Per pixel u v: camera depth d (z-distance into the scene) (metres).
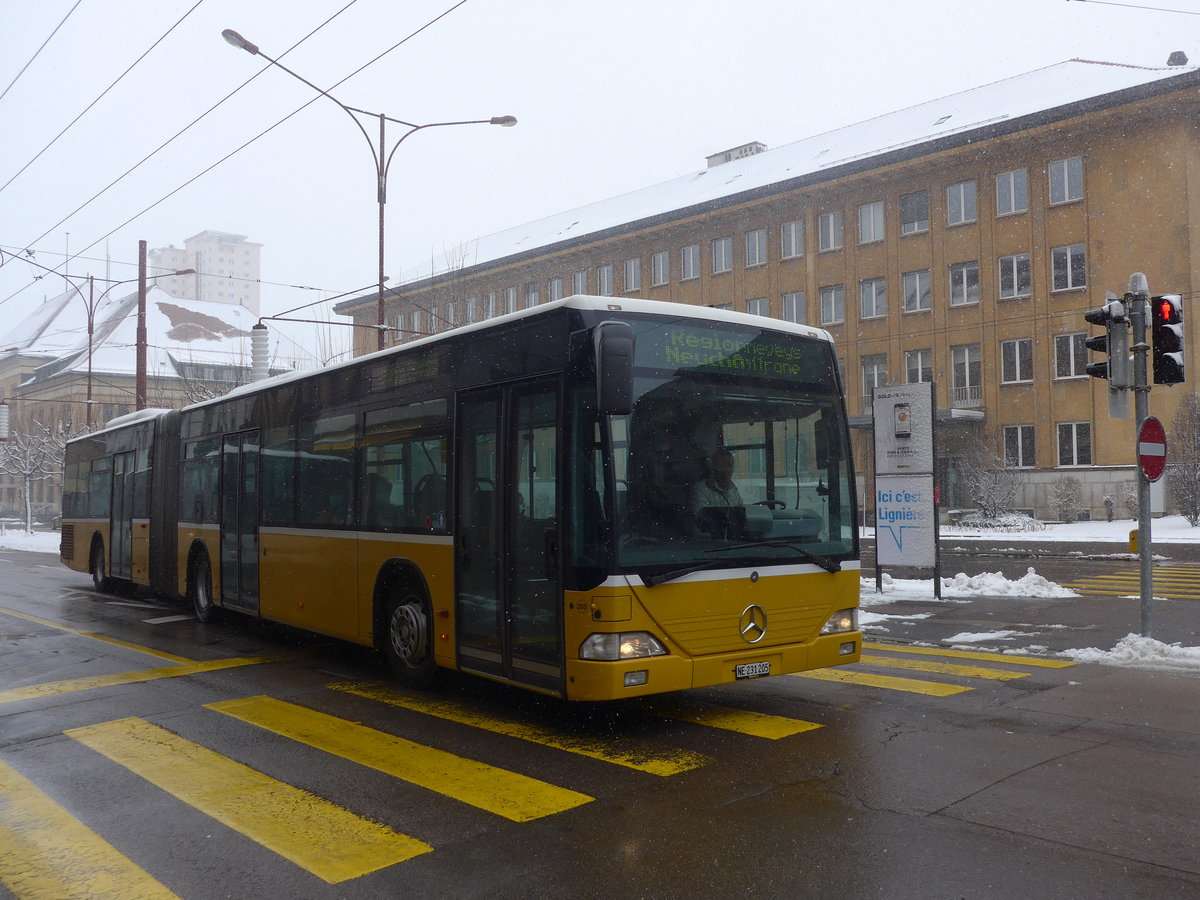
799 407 7.54
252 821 5.29
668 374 6.89
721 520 6.92
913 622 12.19
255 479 11.68
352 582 9.38
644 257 49.78
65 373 74.50
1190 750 6.15
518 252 54.00
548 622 6.77
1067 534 30.89
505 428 7.33
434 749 6.69
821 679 8.78
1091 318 10.02
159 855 4.83
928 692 8.08
